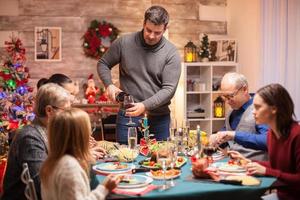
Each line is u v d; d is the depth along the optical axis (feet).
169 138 10.73
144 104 10.98
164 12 11.37
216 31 19.33
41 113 8.00
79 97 17.81
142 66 11.79
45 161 6.81
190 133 10.55
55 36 17.49
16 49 15.07
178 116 17.97
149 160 8.92
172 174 7.77
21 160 7.71
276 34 15.89
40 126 8.04
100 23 17.76
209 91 17.97
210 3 19.20
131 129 9.89
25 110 13.01
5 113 12.75
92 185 7.74
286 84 15.58
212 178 7.67
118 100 11.28
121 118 11.84
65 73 17.69
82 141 6.81
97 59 17.90
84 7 17.69
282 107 7.96
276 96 7.97
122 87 12.17
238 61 18.56
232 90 10.40
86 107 16.70
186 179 7.73
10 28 17.07
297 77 15.29
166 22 11.46
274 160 8.35
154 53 11.76
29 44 17.29
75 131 6.72
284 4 15.49
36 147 7.73
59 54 17.57
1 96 12.88
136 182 7.29
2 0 16.97
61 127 6.68
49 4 17.35
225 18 19.45
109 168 8.29
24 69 14.26
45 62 17.48
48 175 6.62
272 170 7.82
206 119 18.10
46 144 7.89
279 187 7.89
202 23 19.12
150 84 11.84
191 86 18.17
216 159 9.36
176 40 18.83
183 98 17.60
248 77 17.63
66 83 10.00
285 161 8.04
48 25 17.40
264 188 7.22
